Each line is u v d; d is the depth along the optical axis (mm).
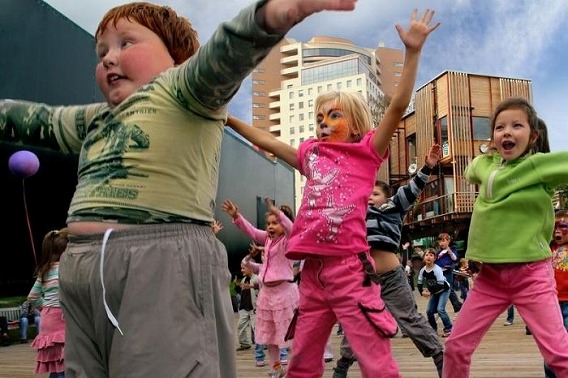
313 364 2332
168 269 1330
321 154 2420
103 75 1514
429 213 27203
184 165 1397
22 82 10047
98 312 1354
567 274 3934
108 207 1384
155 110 1395
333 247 2232
